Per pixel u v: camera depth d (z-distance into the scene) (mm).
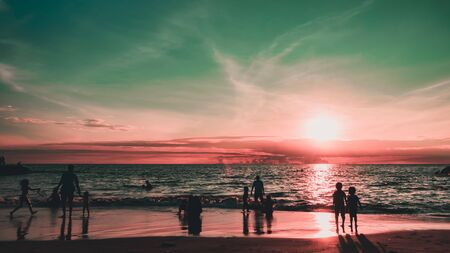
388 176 95875
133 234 11641
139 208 19656
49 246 9289
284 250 8836
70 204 14234
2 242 9852
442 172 115125
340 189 12500
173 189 44781
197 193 37188
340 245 9461
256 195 19094
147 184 43812
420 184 56875
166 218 15797
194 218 15445
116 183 59562
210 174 111125
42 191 37719
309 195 34125
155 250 8812
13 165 107875
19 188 43625
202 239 10344
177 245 9445
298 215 17047
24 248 9023
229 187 49219
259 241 10023
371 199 29750
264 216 16672
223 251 8727
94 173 117062
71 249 8914
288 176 95812
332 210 19250
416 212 18938
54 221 14375
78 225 13508
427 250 8820
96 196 32750
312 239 10266
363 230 12531
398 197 32000
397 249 8945
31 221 14328
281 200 27672
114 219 15352
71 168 14406
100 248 9047
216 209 19438
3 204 20391
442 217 16734
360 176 96250
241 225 13766
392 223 14656
